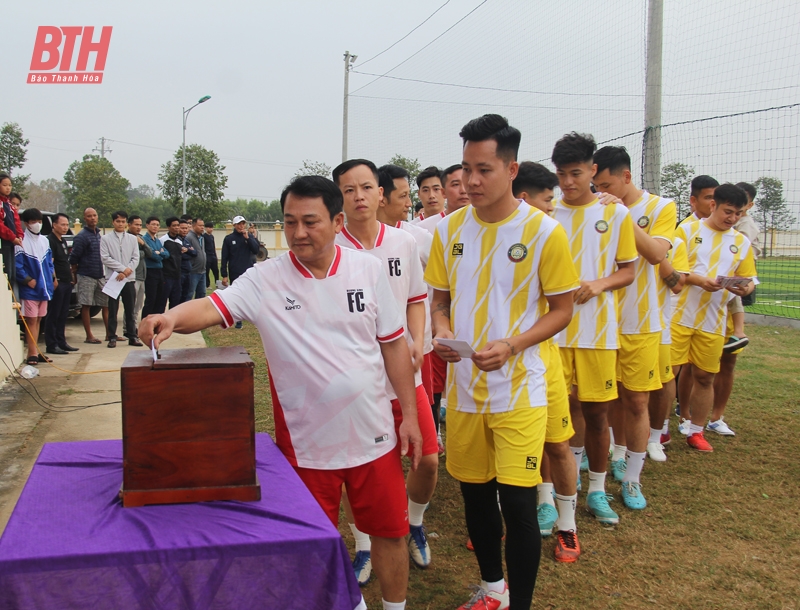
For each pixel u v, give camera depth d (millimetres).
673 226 4074
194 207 35281
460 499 3990
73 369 7137
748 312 11805
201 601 1493
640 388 3785
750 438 5070
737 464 4523
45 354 7906
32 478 1866
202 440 1728
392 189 3588
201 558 1488
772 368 7441
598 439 3572
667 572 3096
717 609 2789
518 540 2477
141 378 1673
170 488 1719
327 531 1595
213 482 1743
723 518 3678
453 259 2701
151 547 1466
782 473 4355
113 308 8539
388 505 2277
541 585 2975
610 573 3082
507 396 2541
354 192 2953
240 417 1744
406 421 2383
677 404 5965
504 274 2590
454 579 3066
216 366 1716
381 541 2334
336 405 2148
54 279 7727
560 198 3586
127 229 9570
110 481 1866
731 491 4055
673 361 4793
